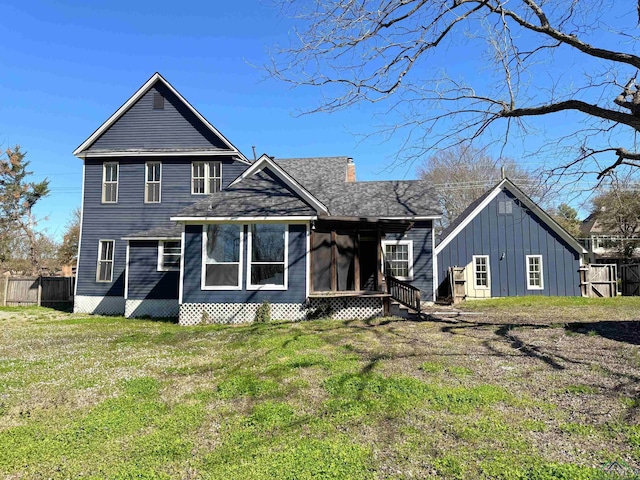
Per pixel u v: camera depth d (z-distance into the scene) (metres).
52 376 6.77
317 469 3.57
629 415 4.57
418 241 16.89
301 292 12.80
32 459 3.91
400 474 3.49
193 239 13.22
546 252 18.52
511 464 3.59
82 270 17.86
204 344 9.39
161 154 17.88
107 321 14.58
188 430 4.52
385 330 10.57
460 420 4.60
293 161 22.88
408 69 7.66
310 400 5.35
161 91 18.33
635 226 24.05
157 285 16.27
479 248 18.67
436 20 7.17
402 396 5.33
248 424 4.64
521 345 8.30
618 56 6.43
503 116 7.85
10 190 32.50
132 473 3.61
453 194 32.53
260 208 12.97
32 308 19.52
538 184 8.45
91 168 18.34
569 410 4.80
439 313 13.81
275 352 8.07
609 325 10.12
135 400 5.51
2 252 32.75
